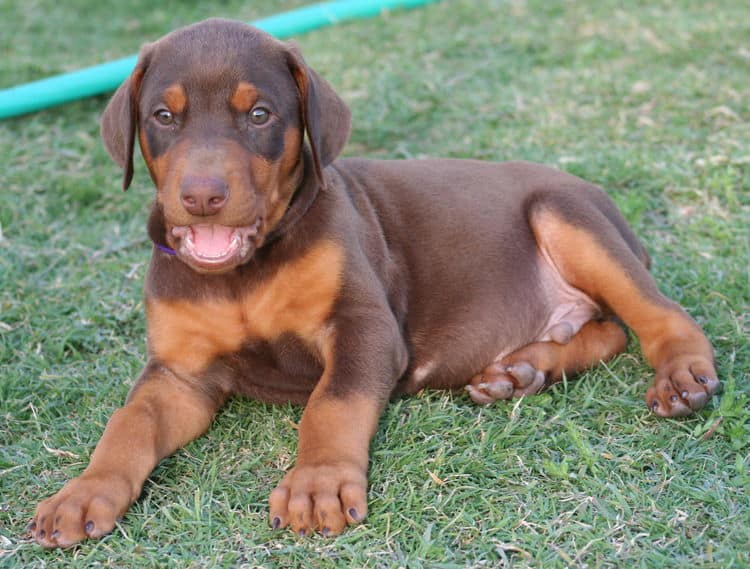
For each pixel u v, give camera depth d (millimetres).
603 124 1356
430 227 952
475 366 954
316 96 850
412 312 935
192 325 873
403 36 1755
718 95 1400
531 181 1003
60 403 949
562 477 815
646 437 853
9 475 860
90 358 1020
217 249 814
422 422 881
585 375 942
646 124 1345
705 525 772
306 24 1844
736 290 1027
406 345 927
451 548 770
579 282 974
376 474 827
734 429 843
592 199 1002
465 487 812
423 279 940
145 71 850
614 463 833
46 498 827
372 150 1360
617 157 1258
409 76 1551
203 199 783
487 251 962
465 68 1590
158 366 888
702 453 838
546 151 1296
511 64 1591
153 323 884
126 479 808
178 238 838
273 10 2121
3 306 1085
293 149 847
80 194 1281
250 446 875
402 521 786
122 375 977
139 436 835
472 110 1435
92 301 1095
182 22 2086
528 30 1729
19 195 1288
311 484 775
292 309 864
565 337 944
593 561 751
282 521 772
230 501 818
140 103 850
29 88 1483
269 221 845
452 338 944
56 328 1056
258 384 910
